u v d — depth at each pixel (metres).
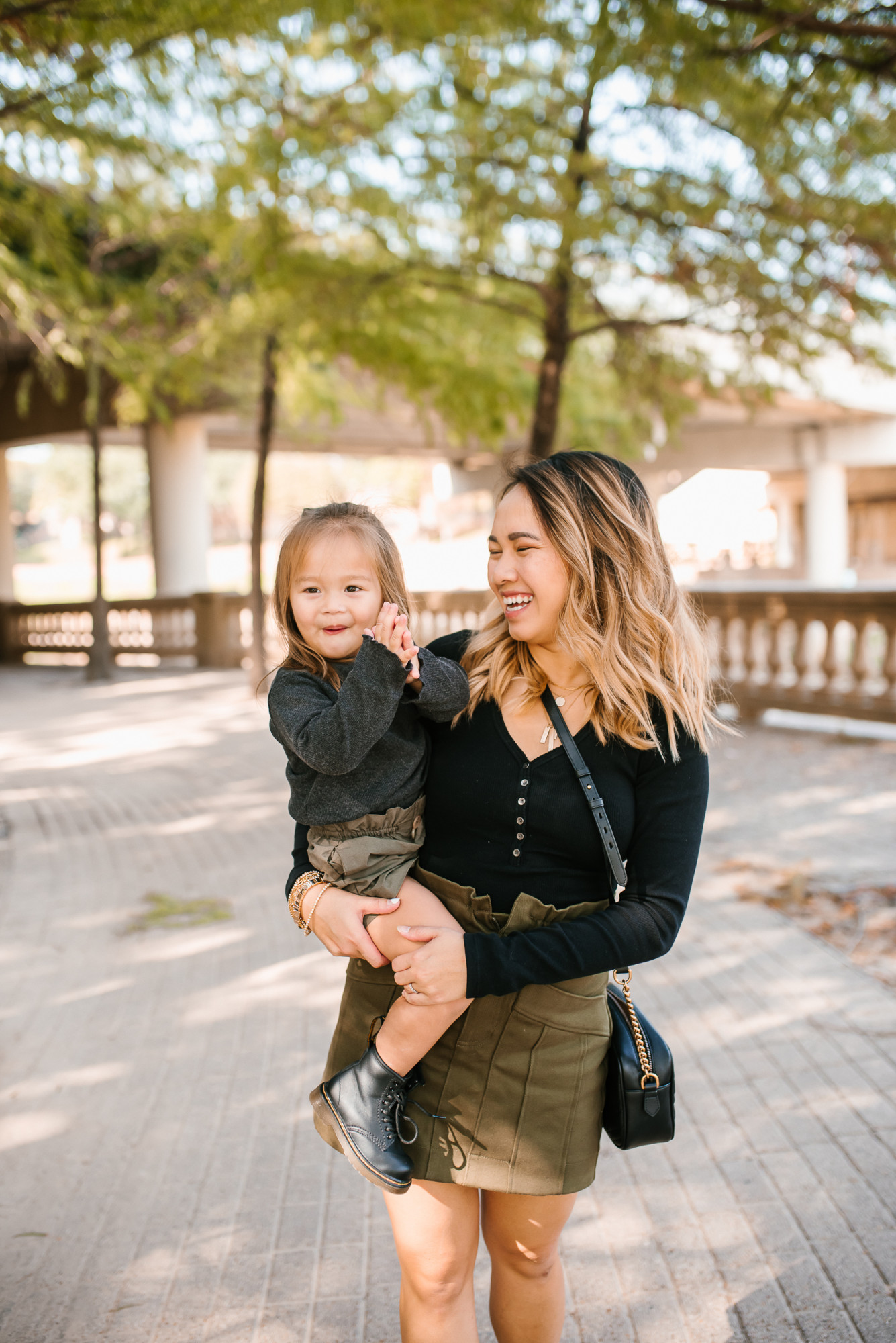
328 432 20.89
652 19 5.94
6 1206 2.82
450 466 31.84
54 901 5.61
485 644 1.78
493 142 7.90
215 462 65.88
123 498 65.19
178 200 9.88
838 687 9.94
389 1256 2.58
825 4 5.21
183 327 13.47
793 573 40.69
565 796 1.64
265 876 5.97
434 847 1.73
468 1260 1.72
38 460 73.19
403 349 10.27
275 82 7.59
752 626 10.66
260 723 11.81
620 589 1.64
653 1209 2.74
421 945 1.58
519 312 9.36
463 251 9.26
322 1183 2.92
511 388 11.03
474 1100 1.66
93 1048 3.81
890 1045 3.60
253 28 5.42
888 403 25.48
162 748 10.49
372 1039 1.72
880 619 9.33
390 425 21.88
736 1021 3.84
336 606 1.70
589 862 1.66
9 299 9.74
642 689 1.61
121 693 15.41
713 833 6.57
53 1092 3.47
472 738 1.72
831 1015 3.85
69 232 8.38
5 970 4.60
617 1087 1.71
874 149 7.22
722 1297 2.39
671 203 8.23
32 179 7.38
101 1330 2.33
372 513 1.79
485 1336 2.29
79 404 19.62
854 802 7.24
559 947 1.53
